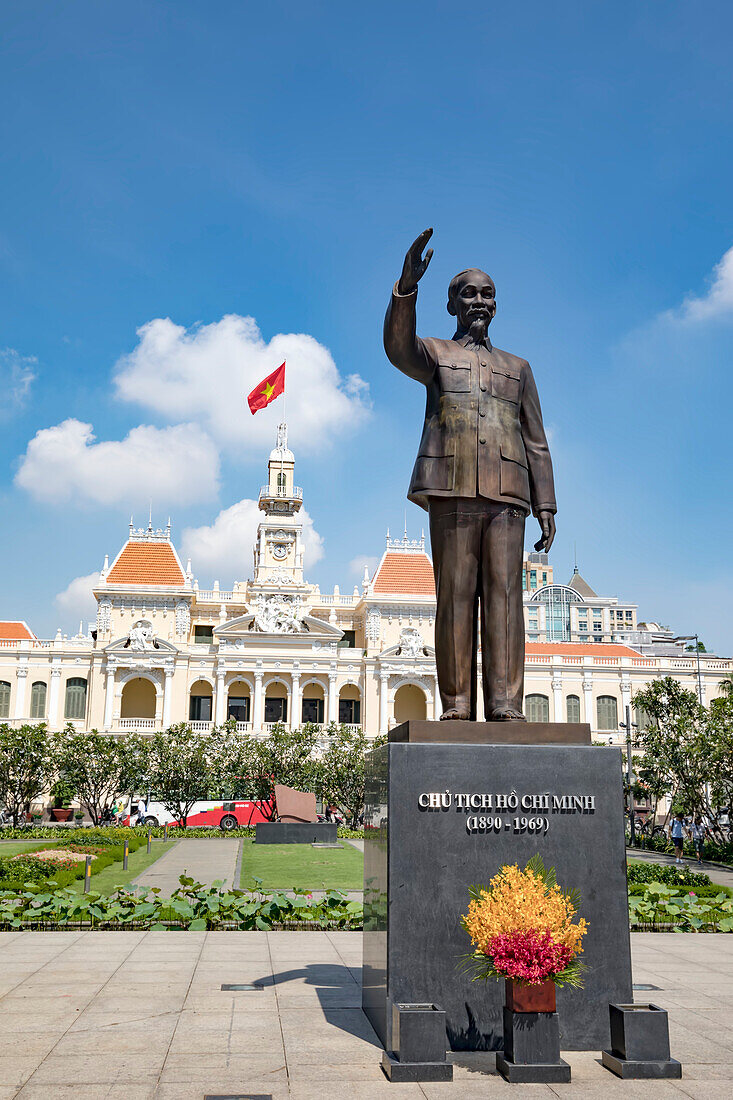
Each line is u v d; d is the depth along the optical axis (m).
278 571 84.50
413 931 8.15
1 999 9.88
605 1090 7.11
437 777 8.46
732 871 33.47
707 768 40.34
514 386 10.07
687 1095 7.02
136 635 77.06
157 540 83.19
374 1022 8.71
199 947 13.35
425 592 84.19
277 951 13.00
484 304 10.15
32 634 81.44
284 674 78.44
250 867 29.41
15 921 15.61
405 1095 6.92
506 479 9.67
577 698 83.50
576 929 7.59
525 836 8.50
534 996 7.42
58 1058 7.73
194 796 54.78
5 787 53.25
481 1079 7.30
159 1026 8.77
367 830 9.77
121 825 55.47
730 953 13.75
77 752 54.50
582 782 8.69
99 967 11.73
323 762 58.19
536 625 155.38
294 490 88.31
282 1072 7.41
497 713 9.40
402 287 9.07
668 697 47.00
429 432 9.88
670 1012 9.75
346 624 87.12
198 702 80.75
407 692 84.88
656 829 52.41
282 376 82.44
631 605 176.00
